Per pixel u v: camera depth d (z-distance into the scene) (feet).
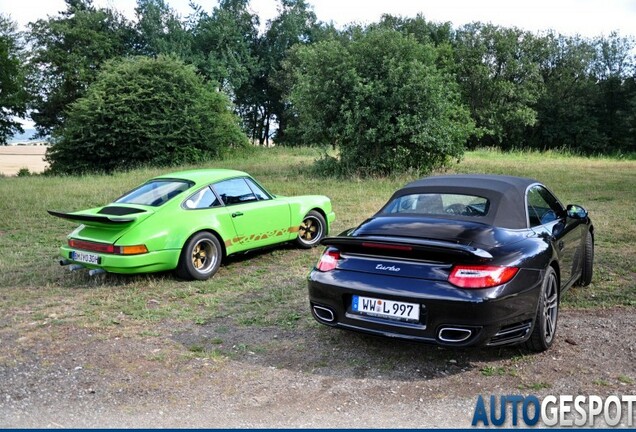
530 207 15.65
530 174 64.95
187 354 14.19
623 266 22.74
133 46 168.66
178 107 96.12
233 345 14.87
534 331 13.52
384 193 47.60
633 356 13.66
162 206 21.48
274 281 21.62
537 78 159.84
